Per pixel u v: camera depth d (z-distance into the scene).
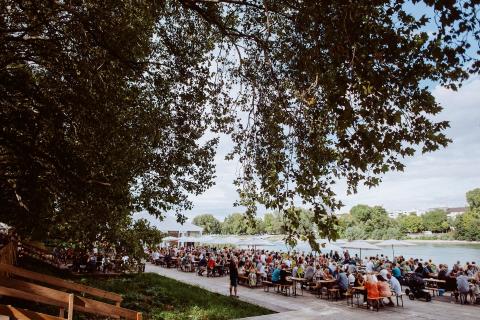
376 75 5.89
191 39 11.59
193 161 12.87
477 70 6.18
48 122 10.92
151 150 12.30
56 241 20.11
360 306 15.84
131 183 12.65
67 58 10.11
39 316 5.82
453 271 19.53
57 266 22.44
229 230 140.25
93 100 10.50
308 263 24.00
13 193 12.05
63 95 10.82
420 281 17.67
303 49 7.54
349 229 103.06
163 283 19.95
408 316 13.80
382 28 6.28
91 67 9.97
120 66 10.52
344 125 6.02
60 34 10.15
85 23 8.92
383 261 24.69
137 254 16.41
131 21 10.24
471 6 5.46
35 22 9.84
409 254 63.94
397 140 6.65
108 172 11.71
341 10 5.96
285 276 19.23
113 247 16.08
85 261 21.70
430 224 127.06
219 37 11.53
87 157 11.69
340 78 5.97
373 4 5.96
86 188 11.43
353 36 5.90
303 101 7.35
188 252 32.22
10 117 10.80
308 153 7.77
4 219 12.70
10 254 14.05
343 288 17.06
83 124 11.01
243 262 25.80
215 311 13.60
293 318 13.20
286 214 7.52
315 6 6.20
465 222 109.81
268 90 9.16
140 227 16.59
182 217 13.12
